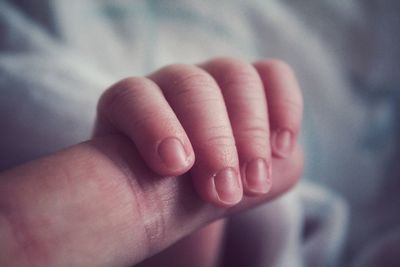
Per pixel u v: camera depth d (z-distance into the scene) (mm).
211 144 91
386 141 217
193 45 192
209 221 99
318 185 202
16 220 78
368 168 211
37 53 159
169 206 91
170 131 89
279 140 108
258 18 211
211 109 97
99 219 83
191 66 111
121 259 86
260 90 109
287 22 215
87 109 146
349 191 208
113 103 99
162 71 109
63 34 171
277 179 107
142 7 189
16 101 143
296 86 118
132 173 90
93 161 89
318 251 175
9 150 137
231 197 88
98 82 156
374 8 225
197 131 93
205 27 197
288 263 155
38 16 172
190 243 121
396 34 224
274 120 111
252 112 103
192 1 198
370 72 221
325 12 223
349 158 209
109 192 86
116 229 85
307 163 201
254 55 204
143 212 88
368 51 222
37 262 77
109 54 176
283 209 156
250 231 156
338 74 218
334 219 183
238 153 97
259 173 94
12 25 163
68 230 81
